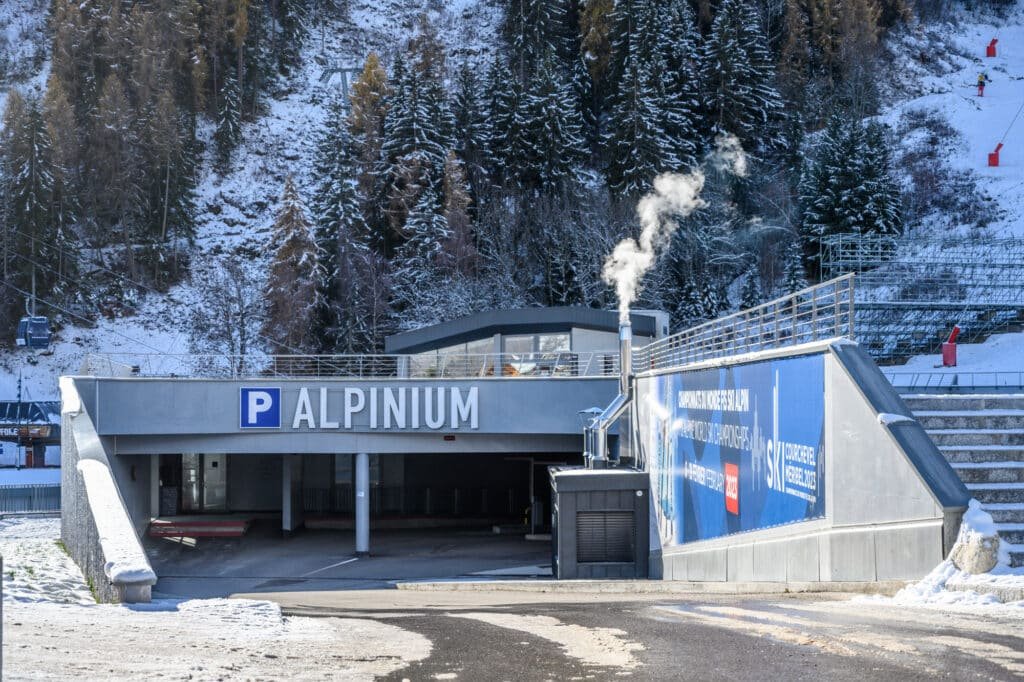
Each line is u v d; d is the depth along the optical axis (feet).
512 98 249.55
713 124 246.88
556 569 87.81
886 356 112.98
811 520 44.04
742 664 21.44
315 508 150.30
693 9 311.06
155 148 260.83
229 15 326.44
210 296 246.68
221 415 118.32
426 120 238.89
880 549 36.01
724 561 59.11
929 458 33.78
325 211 216.95
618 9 275.59
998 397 42.52
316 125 324.80
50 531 107.24
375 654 24.64
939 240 181.57
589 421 105.60
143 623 30.30
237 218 277.44
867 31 329.31
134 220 266.77
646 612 34.45
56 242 238.68
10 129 257.75
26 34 350.02
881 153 231.09
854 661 21.03
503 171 243.60
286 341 204.23
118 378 116.47
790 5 315.99
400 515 149.59
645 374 89.76
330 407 119.14
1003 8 391.65
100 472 71.82
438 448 120.06
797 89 298.76
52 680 19.27
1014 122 292.81
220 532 134.72
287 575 106.22
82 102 295.89
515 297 213.05
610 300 207.51
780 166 248.52
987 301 147.74
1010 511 34.53
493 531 140.15
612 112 263.08
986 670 19.60
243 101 322.34
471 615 37.40
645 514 85.46
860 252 182.60
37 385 224.74
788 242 222.69
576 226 217.97
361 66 360.89
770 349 50.16
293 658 23.73
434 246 216.13
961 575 30.32
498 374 131.03
